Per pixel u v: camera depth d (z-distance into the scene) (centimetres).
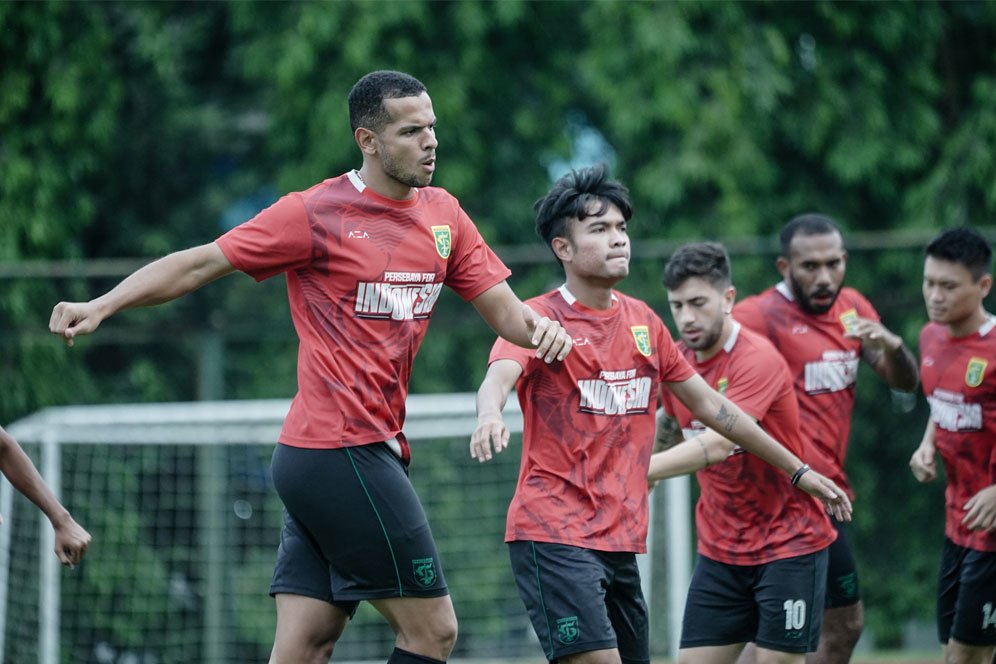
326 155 3953
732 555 1770
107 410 3081
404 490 1392
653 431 1581
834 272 1936
